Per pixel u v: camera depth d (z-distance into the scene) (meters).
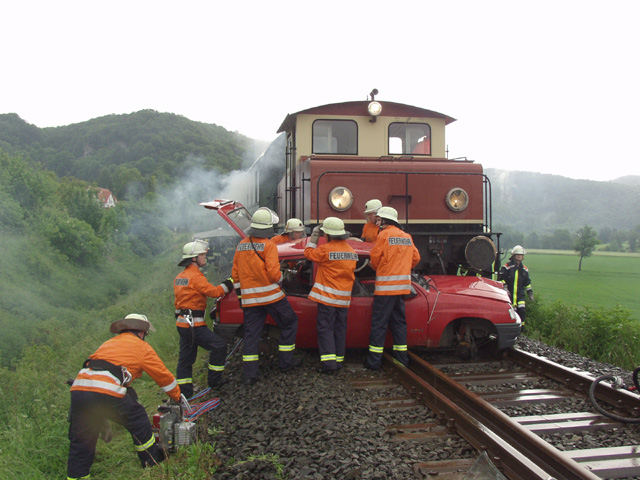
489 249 7.32
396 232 5.79
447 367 6.18
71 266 18.28
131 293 17.69
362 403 4.73
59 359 7.76
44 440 4.63
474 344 6.41
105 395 3.67
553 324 8.70
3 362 8.76
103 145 171.25
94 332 10.41
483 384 5.56
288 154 10.09
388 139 9.18
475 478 3.26
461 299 6.04
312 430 4.07
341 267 5.59
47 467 4.33
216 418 4.64
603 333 7.77
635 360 7.02
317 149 9.04
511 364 6.32
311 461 3.57
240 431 4.21
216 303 6.12
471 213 7.84
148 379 6.93
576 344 7.82
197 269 5.72
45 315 12.50
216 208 7.38
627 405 4.68
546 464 3.45
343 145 9.11
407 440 3.95
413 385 5.06
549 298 23.97
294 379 5.45
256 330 5.51
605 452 3.81
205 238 16.86
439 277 6.80
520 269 8.71
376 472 3.37
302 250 6.28
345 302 5.65
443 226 7.78
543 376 5.80
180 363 5.61
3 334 9.77
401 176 7.70
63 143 178.00
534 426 4.30
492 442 3.61
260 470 3.50
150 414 5.45
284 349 5.67
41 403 5.35
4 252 15.53
